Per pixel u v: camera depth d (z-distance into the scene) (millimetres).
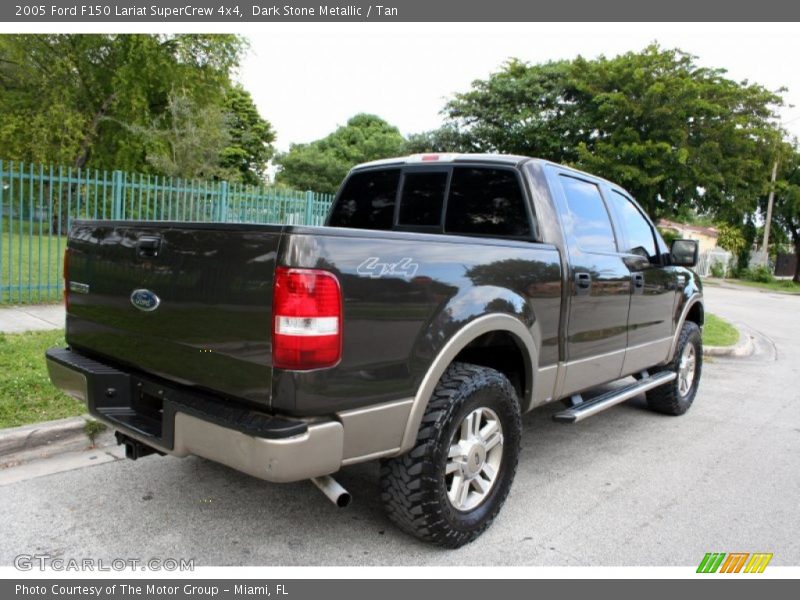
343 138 50500
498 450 3240
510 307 3189
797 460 4664
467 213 4074
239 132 43688
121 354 3010
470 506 3111
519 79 20969
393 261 2627
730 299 21328
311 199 12273
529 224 3764
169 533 3109
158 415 2926
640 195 16531
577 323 3867
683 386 5777
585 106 18812
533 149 20547
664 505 3748
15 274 10258
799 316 16578
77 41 23344
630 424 5469
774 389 7199
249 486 3678
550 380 3693
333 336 2396
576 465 4383
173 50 24922
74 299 3312
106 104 24688
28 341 6098
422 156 4367
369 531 3227
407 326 2676
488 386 3043
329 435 2424
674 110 15758
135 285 2873
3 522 3121
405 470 2820
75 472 3752
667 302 5145
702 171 15977
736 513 3672
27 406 4316
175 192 10625
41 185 8680
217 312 2520
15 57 22672
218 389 2557
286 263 2320
